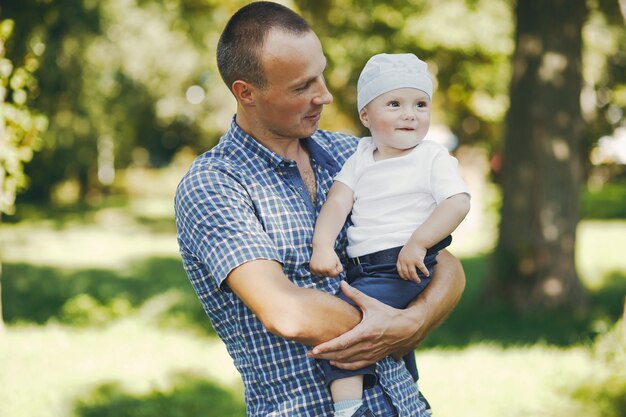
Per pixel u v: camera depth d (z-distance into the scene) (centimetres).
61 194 2822
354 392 233
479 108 1733
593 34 1655
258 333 241
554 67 875
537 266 887
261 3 248
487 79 1622
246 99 248
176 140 3984
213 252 232
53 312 938
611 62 1802
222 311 249
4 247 1614
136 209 2630
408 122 254
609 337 579
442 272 256
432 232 242
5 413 563
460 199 246
